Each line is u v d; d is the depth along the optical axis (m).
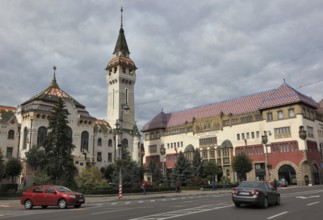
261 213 16.75
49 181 46.78
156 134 104.69
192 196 38.28
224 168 81.50
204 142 88.88
